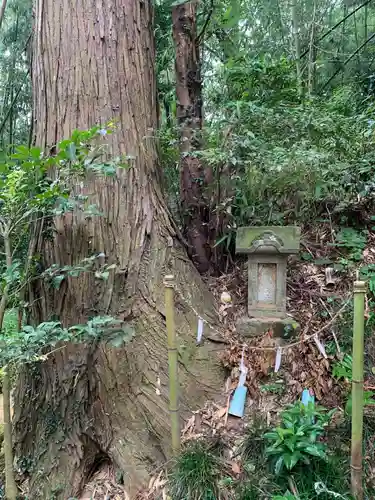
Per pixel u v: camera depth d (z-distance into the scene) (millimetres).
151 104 2436
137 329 2111
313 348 2199
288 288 2586
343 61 5277
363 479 1725
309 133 2752
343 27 5570
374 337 2289
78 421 2076
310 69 4672
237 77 3049
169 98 3797
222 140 2662
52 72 2193
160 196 2436
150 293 2176
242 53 3375
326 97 4215
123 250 2156
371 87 4434
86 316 2082
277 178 2689
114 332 1730
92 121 2166
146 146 2355
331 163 2793
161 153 2744
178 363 2127
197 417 2049
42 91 2232
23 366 2221
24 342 1606
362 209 2904
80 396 2072
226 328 2381
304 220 2984
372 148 2943
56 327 1829
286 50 5160
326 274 2621
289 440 1677
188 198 2824
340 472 1702
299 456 1639
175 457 1879
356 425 1605
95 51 2180
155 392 2059
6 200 1685
